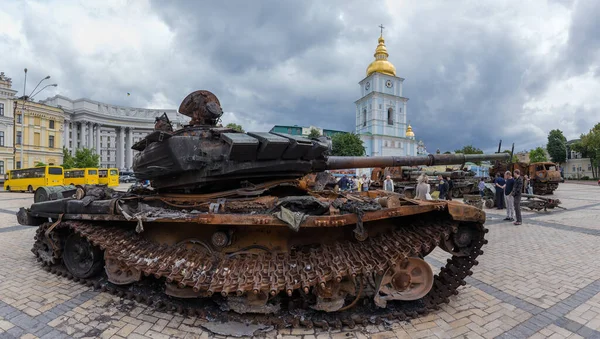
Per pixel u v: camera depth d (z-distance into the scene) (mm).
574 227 10750
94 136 74062
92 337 3725
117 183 37000
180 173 4480
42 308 4434
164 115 5270
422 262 4305
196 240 4430
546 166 24672
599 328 3971
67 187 11055
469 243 4395
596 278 5707
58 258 5777
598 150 48188
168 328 3926
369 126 64125
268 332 3830
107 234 4801
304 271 3893
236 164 4137
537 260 6836
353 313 4219
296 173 4906
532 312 4379
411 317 4191
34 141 48312
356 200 4270
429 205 4066
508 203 12227
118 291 4859
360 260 3936
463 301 4715
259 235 4250
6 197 23234
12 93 45031
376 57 65000
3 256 6910
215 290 3730
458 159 6688
